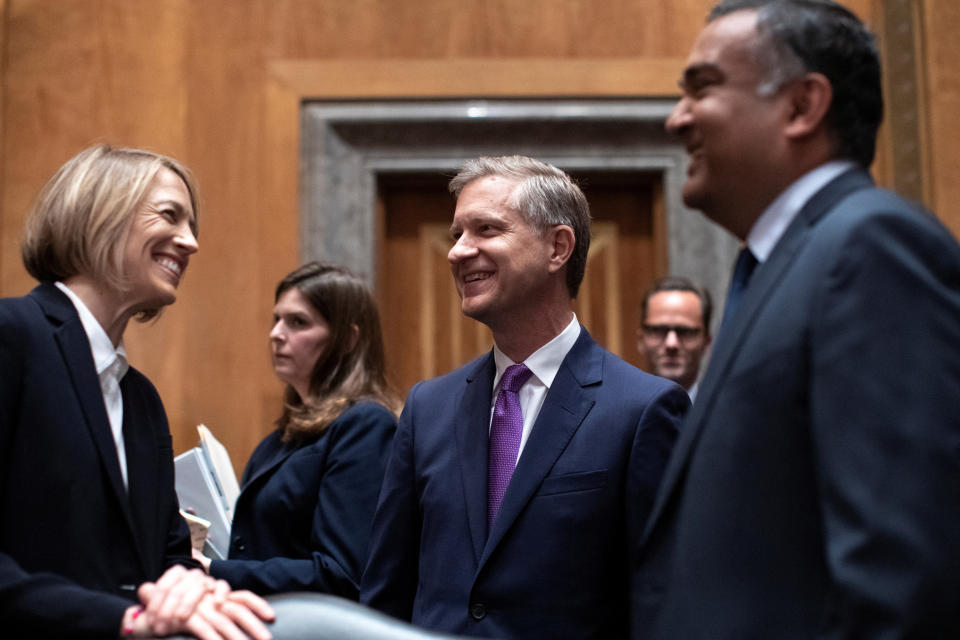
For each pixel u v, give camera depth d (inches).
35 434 65.8
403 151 179.0
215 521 105.0
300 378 111.2
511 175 84.8
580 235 86.7
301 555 99.8
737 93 57.1
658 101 178.5
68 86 178.1
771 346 51.2
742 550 50.2
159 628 55.7
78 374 68.7
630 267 186.5
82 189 73.3
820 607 48.0
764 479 50.3
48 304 70.7
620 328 185.5
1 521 64.9
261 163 177.5
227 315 173.6
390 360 184.9
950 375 44.7
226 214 176.4
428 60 179.2
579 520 75.4
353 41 180.2
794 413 50.0
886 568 42.5
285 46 180.2
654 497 74.4
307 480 100.5
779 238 55.4
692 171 59.8
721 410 52.9
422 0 180.9
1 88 176.4
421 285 186.9
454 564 77.5
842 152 56.6
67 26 179.8
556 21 180.1
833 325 47.7
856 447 44.7
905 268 47.0
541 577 74.5
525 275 82.0
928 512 42.7
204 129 178.2
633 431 77.2
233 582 93.0
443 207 188.7
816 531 48.8
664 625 52.6
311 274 111.1
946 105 171.2
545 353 83.4
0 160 175.0
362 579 85.2
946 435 43.6
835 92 56.2
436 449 83.8
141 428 75.5
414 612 79.5
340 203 177.6
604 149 178.5
